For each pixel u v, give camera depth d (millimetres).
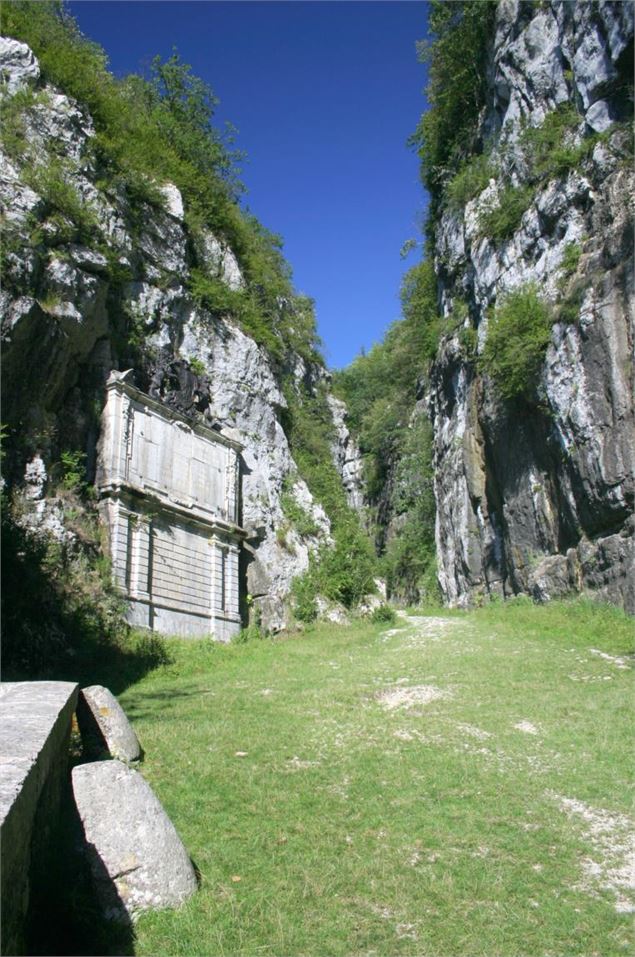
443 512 42000
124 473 26312
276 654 22344
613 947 5891
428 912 6328
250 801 8602
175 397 30969
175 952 5445
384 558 49688
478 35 38188
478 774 9688
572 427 25938
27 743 5246
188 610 27938
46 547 21016
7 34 29125
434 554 46000
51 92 28609
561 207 28703
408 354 54312
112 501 25531
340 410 54500
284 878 6770
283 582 33812
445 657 18938
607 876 7156
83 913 5492
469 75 39562
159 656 21516
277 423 38125
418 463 48938
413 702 13781
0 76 27344
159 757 9984
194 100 41844
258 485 34938
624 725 11984
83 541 23844
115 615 23016
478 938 5930
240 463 34406
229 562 31016
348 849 7512
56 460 24766
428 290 50594
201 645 24188
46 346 23984
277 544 34500
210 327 35281
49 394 24625
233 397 35188
